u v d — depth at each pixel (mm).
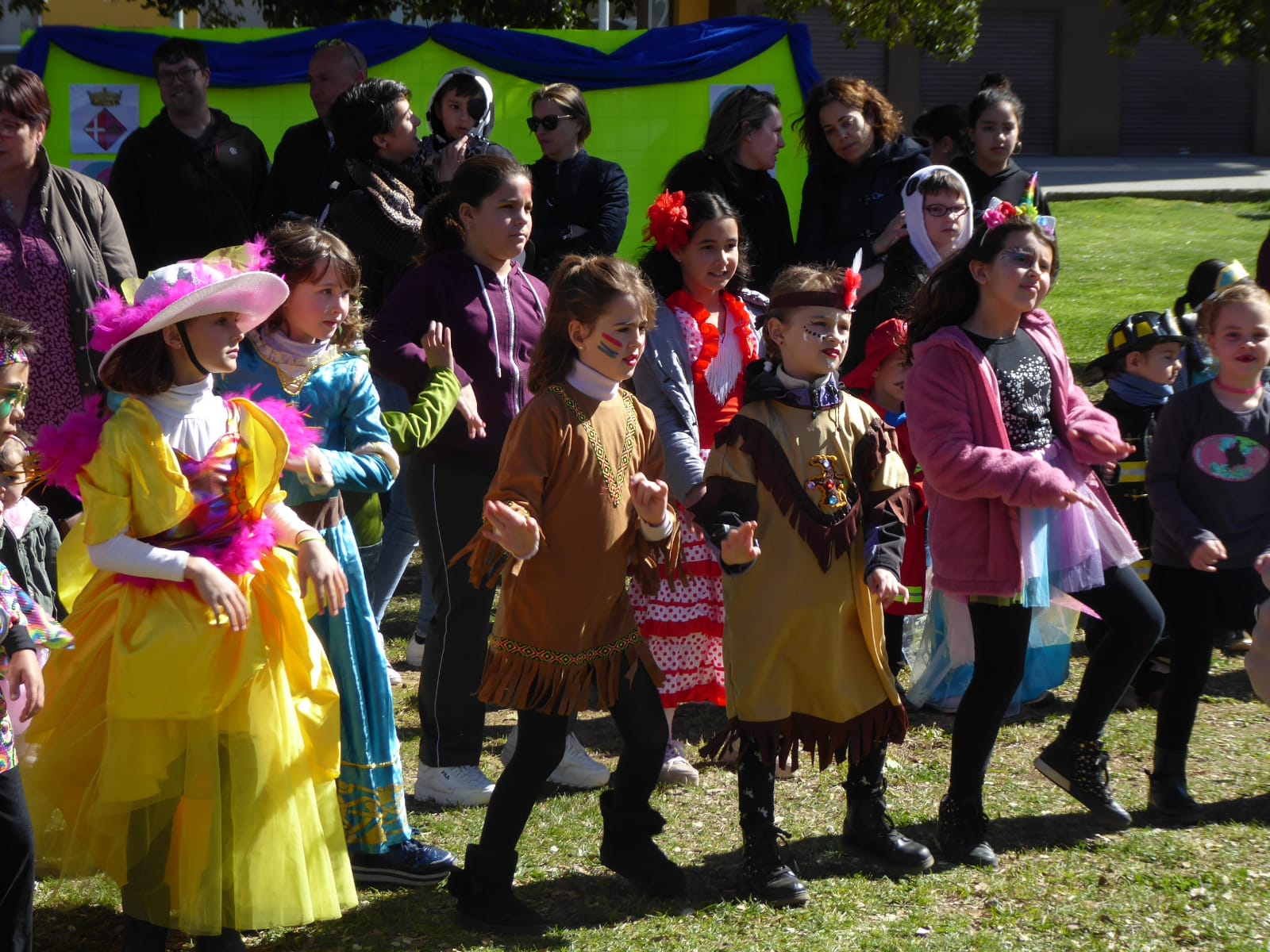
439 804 4652
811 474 3975
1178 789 4496
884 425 4102
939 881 4090
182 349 3379
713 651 4949
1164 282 15430
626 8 15359
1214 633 4504
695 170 6266
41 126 5480
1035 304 4219
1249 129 32781
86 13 22703
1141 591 4281
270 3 13234
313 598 3578
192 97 7129
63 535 5137
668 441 4562
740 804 4039
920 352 4285
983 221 4945
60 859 3539
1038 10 31453
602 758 5074
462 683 4617
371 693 3887
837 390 4094
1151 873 4125
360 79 7059
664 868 3963
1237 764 4945
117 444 3326
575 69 10320
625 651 3828
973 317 4344
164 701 3314
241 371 3918
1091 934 3768
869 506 4016
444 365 4383
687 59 10398
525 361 4809
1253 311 4621
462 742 4660
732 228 4762
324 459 3713
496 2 13383
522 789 3764
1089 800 4441
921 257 5992
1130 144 32531
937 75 31250
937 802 4684
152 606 3365
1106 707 4379
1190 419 4723
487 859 3762
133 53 9805
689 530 4836
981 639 4207
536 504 3660
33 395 5613
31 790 3498
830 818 4555
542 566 3695
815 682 3986
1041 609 4570
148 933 3436
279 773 3432
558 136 7172
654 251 4949
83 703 3484
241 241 7344
